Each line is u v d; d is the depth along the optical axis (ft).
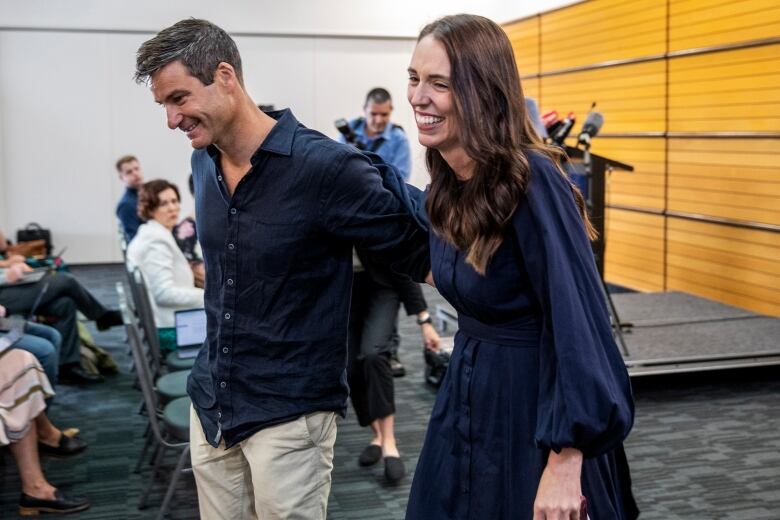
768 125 17.83
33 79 28.17
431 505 5.08
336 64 30.37
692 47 19.76
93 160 29.01
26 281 14.11
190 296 13.41
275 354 5.87
